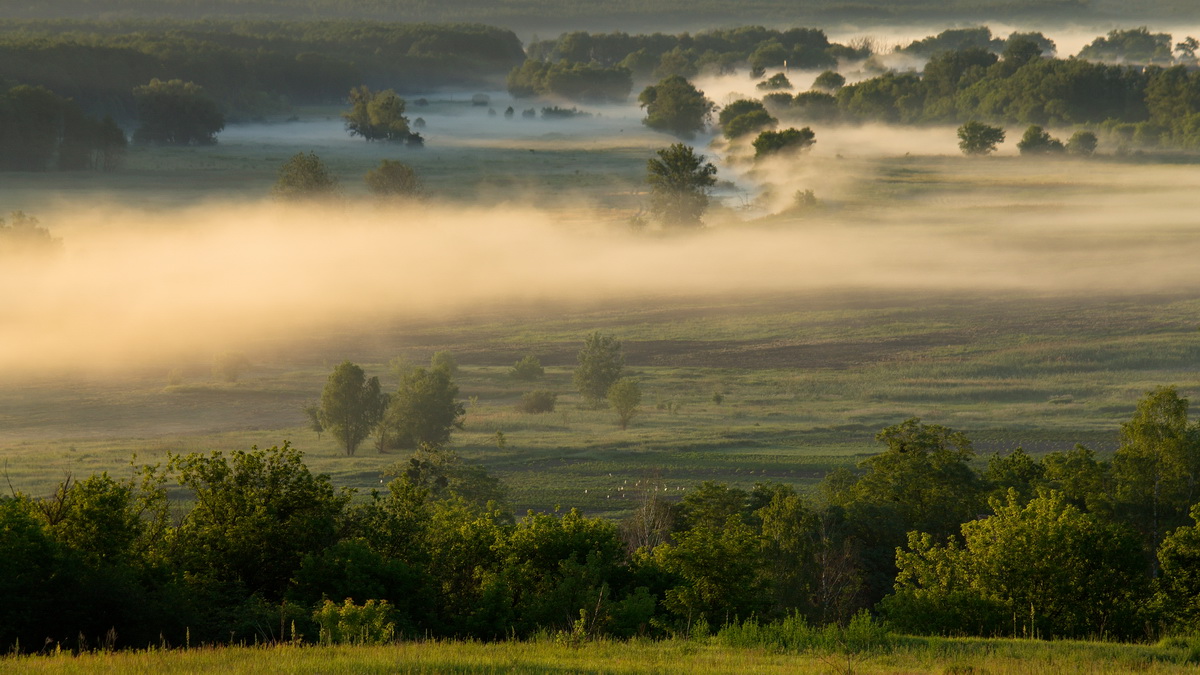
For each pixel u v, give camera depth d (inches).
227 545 2203.5
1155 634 2212.1
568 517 2482.8
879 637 1834.4
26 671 1359.5
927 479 3644.2
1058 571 2241.6
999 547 2299.5
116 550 2076.8
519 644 1769.2
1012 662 1588.3
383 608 1863.9
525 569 2322.8
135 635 1849.2
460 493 4188.0
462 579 2375.7
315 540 2266.2
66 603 1820.9
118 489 2138.3
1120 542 2277.3
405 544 2352.4
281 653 1528.1
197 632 1916.8
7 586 1769.2
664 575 2369.6
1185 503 3383.4
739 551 2298.2
